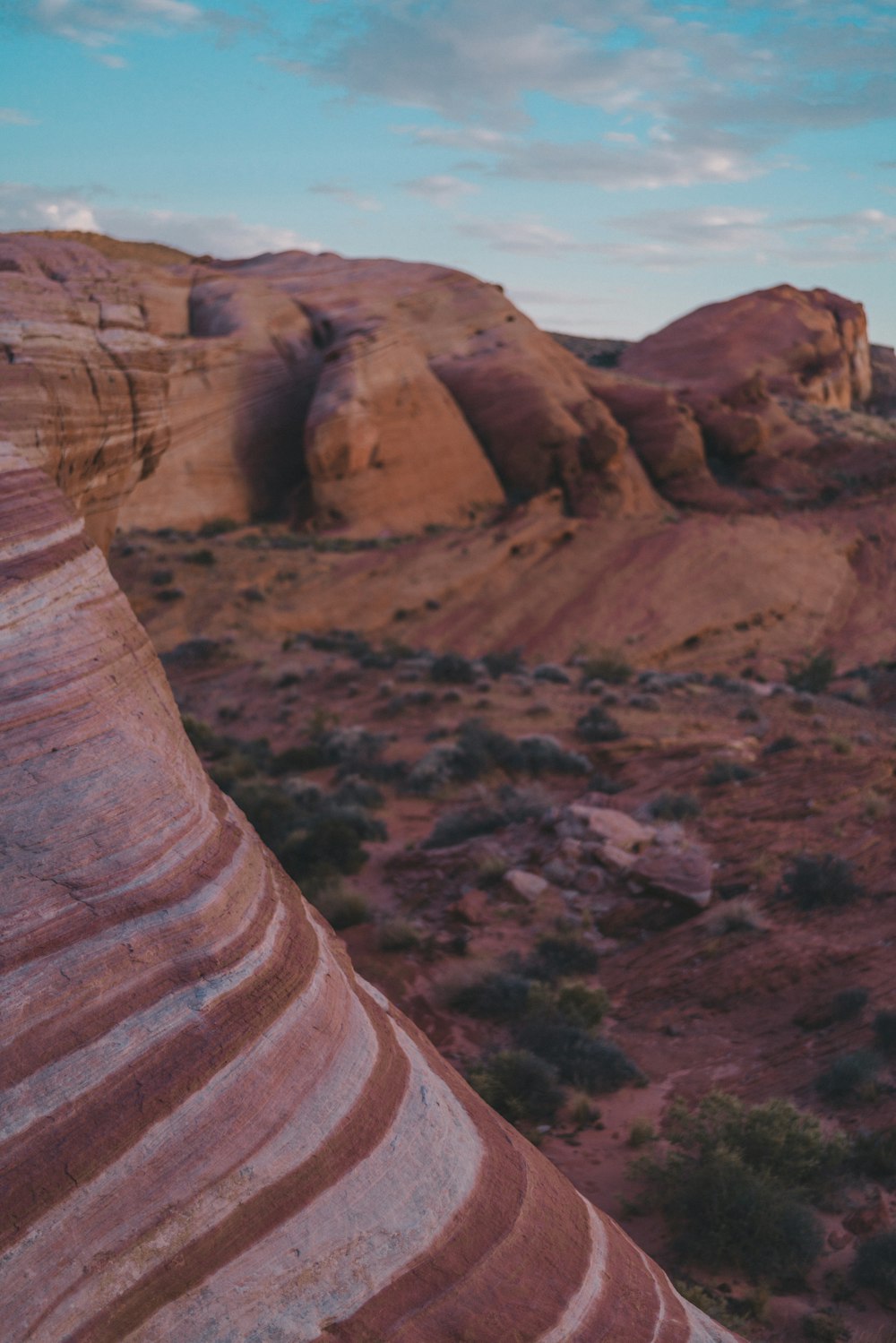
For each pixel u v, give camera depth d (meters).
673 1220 9.18
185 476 61.94
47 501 5.22
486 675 37.22
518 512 64.75
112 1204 2.99
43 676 4.14
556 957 15.73
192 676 40.03
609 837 19.19
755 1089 11.45
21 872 3.47
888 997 12.45
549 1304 3.62
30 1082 3.05
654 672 42.19
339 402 63.81
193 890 3.84
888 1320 7.64
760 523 67.75
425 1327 3.32
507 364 75.50
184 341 63.81
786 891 16.25
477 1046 13.36
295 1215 3.27
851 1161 9.65
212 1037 3.45
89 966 3.37
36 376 7.59
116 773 4.01
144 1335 2.88
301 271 90.38
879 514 72.38
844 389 119.62
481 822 21.97
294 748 29.59
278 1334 3.07
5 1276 2.75
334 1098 3.62
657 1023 13.55
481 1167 3.93
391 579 54.50
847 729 28.80
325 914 17.97
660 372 113.50
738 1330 7.51
